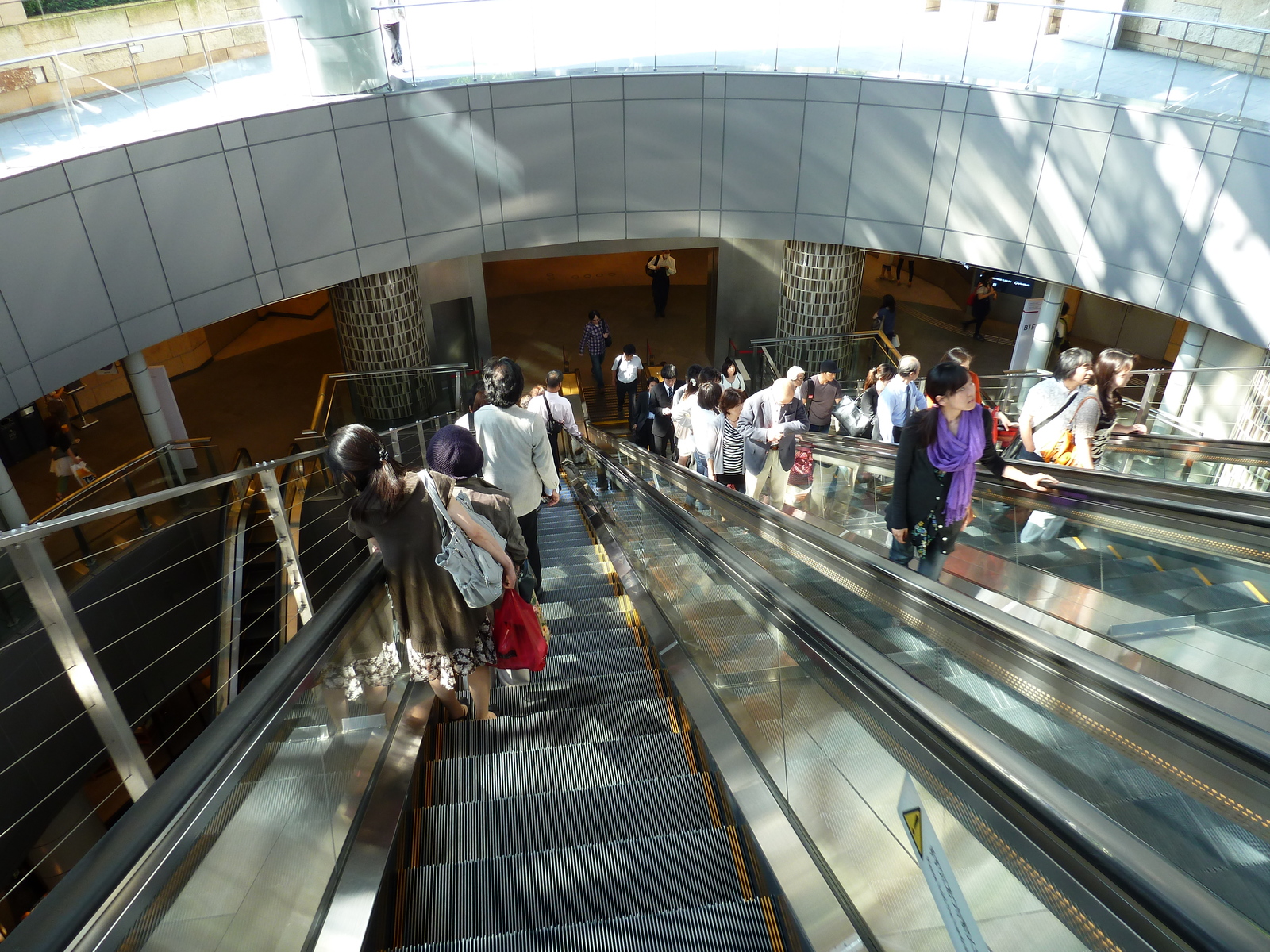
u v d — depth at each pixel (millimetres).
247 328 18984
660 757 3482
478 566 3240
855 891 2020
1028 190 11953
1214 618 2920
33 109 9742
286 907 2184
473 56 12680
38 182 9500
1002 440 9281
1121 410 10820
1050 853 1210
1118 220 11227
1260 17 10031
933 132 12398
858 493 6363
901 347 18234
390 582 3330
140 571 9609
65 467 11820
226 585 9156
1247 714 2221
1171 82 10555
